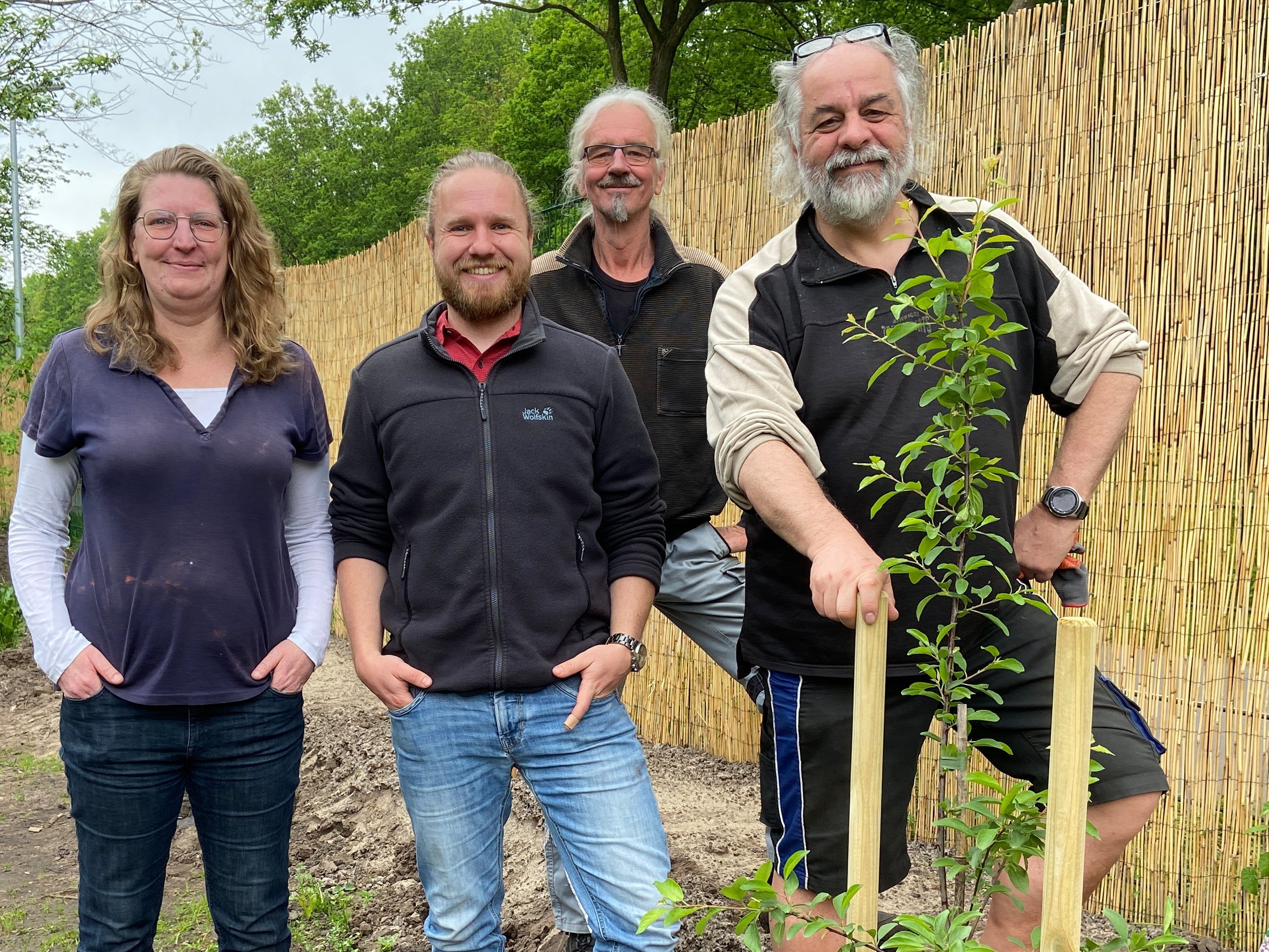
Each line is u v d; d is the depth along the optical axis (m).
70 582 2.38
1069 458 2.25
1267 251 3.11
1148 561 3.35
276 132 50.47
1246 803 3.15
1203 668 3.23
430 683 2.36
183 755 2.39
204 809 2.48
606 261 3.21
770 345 2.22
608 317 3.16
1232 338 3.18
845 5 17.92
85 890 2.39
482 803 2.41
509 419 2.37
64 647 2.30
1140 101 3.38
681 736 5.16
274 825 2.49
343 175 47.41
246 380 2.41
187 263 2.30
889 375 2.15
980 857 1.66
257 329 2.42
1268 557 3.11
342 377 8.02
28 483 2.40
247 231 2.42
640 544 2.58
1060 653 1.40
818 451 2.19
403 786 2.43
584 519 2.48
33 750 6.10
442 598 2.35
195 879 4.34
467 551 2.33
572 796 2.37
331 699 6.28
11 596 8.27
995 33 3.76
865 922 1.64
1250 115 3.14
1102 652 3.45
